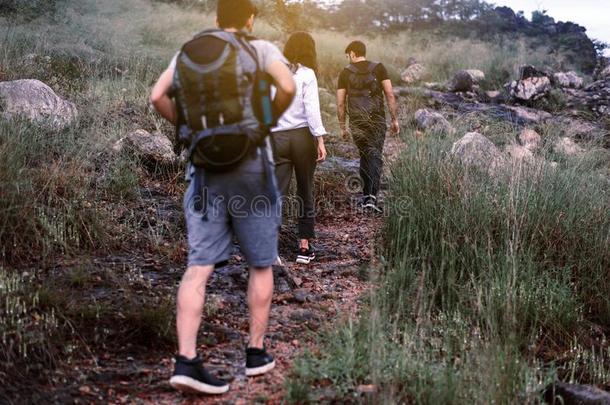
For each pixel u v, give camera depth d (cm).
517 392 313
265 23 1600
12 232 425
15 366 304
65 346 329
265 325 318
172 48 1285
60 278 403
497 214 486
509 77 1483
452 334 372
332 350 343
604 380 367
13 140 501
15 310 341
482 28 3122
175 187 608
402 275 433
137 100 802
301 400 300
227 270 462
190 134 281
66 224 470
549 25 3391
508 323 361
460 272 450
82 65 964
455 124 648
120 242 483
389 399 289
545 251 473
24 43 989
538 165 540
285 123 493
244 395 308
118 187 558
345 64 1433
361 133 655
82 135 616
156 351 347
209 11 1789
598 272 468
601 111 1235
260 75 285
